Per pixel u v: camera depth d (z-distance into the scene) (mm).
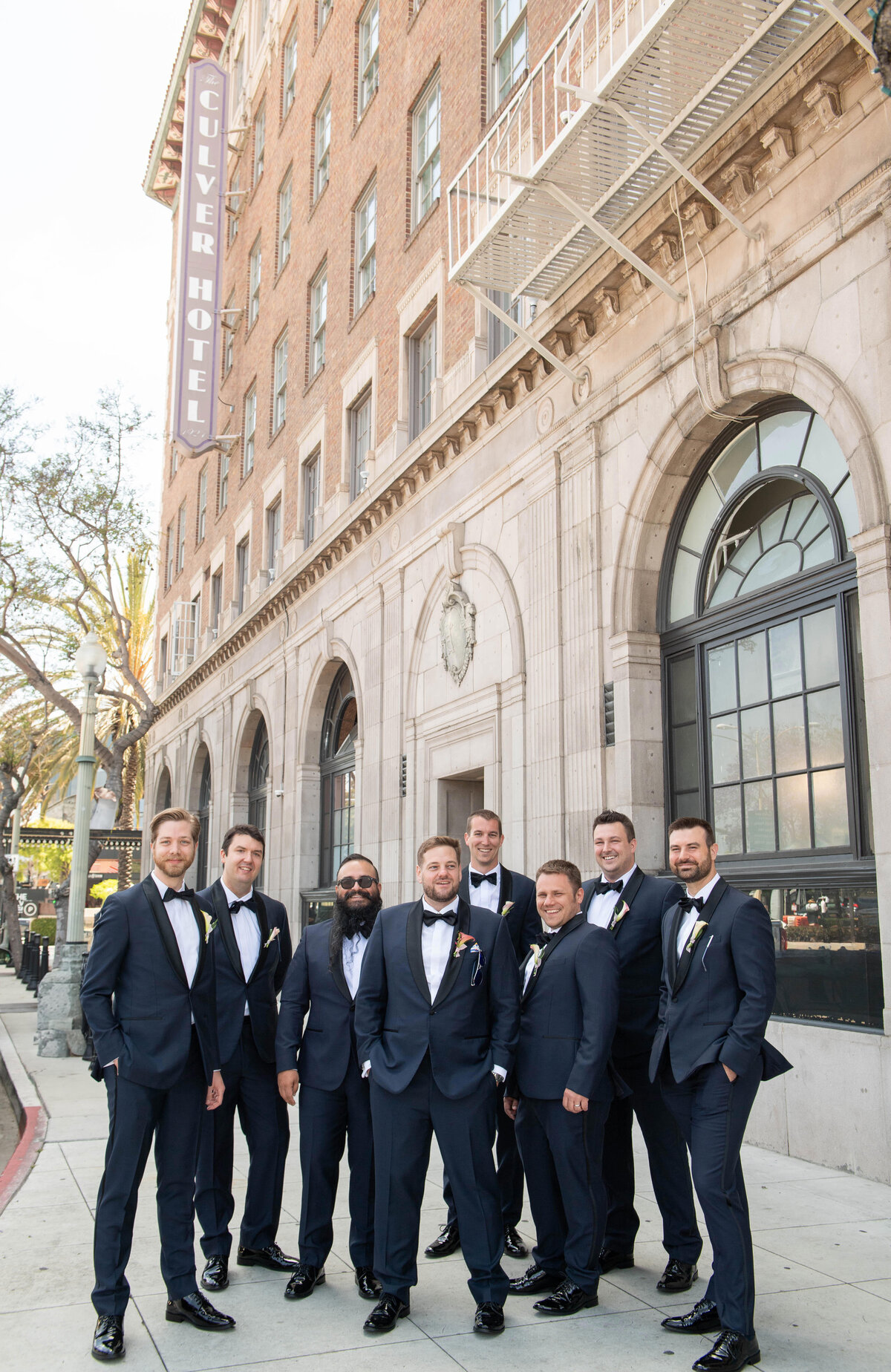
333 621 18359
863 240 6961
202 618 30297
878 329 6777
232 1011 5023
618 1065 4793
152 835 4695
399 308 16266
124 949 4465
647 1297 4496
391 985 4527
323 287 21641
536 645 11047
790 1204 5855
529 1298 4516
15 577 22781
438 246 14828
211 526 29891
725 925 4207
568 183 8453
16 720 30453
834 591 7414
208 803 29844
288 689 20875
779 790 7879
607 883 5160
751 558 8469
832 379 7137
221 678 26953
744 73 7168
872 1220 5562
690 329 8711
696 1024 4160
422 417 15680
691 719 9023
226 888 5285
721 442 8914
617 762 9422
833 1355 3881
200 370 27109
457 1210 4285
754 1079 4125
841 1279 4676
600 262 9586
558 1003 4523
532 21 11555
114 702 39625
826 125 7238
